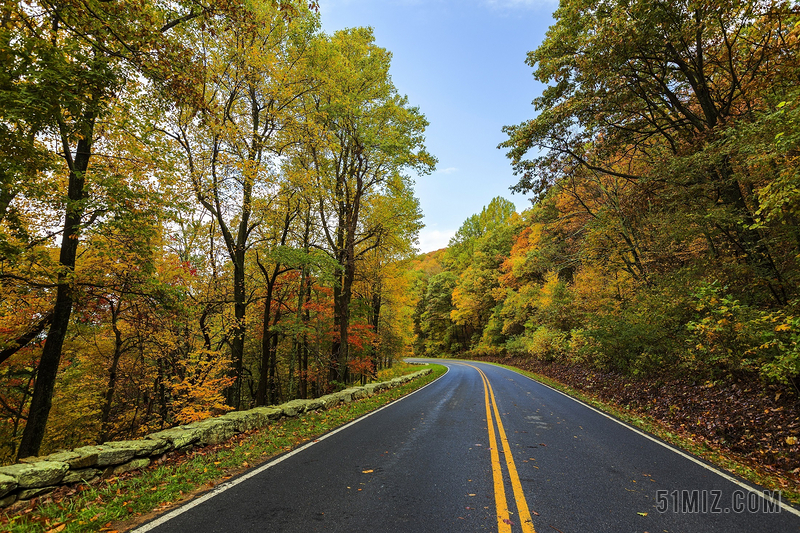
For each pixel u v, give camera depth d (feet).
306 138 40.47
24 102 14.89
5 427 38.40
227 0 21.47
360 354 58.70
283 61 39.45
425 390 50.49
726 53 35.42
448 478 14.55
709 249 34.12
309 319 53.78
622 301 51.21
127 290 27.12
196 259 40.93
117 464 14.49
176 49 20.03
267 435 21.53
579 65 37.42
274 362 55.31
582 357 58.80
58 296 25.17
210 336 38.14
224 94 37.52
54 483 12.28
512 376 72.49
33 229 26.94
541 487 13.60
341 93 43.62
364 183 56.13
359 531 10.01
